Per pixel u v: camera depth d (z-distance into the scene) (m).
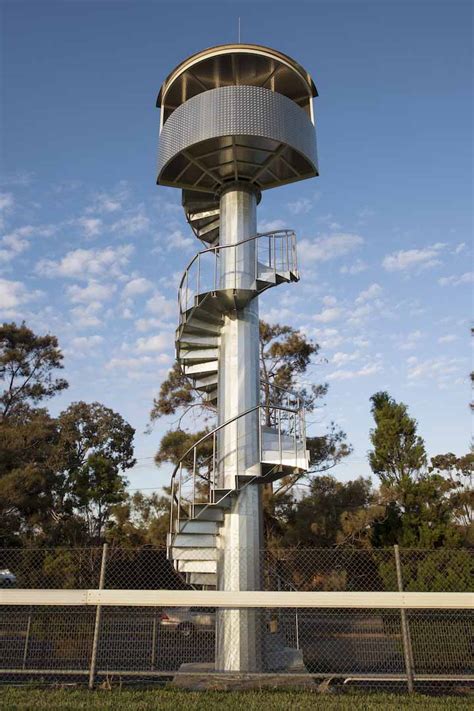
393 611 8.86
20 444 21.08
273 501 17.11
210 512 9.46
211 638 10.06
